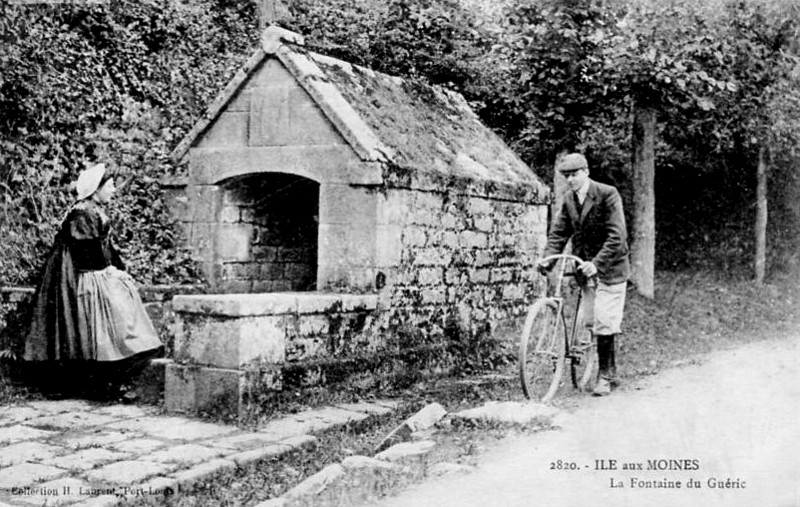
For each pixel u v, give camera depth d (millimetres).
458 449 5508
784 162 15617
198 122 9156
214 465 5508
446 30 12570
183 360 7070
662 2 11891
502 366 9789
